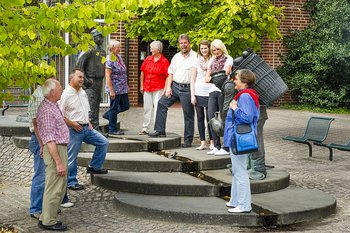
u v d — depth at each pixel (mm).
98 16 6117
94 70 9891
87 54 9797
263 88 8109
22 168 9594
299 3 21312
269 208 7320
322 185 9250
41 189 7281
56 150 6625
